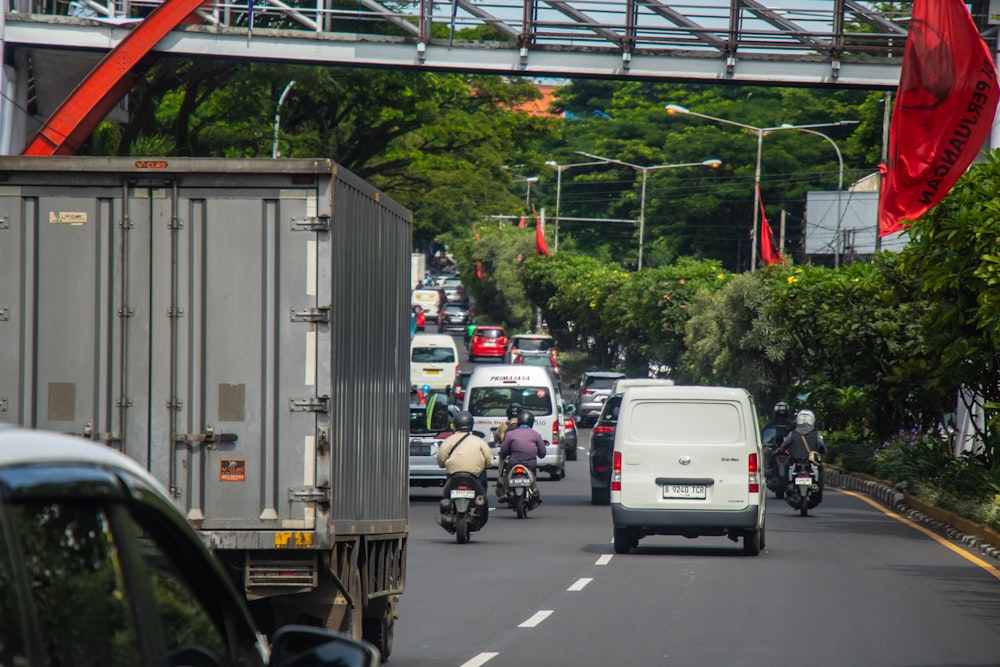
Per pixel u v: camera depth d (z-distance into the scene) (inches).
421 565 2231.8
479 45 3523.6
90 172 1198.9
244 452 1179.9
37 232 1205.7
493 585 1974.7
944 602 1793.8
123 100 4525.1
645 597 1844.2
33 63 3700.8
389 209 1480.1
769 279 5605.3
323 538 1166.3
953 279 2640.3
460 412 2632.9
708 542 2689.5
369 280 1362.0
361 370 1320.1
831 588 1937.7
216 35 3501.5
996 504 2662.4
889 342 3966.5
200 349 1189.7
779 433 3772.1
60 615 396.2
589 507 3432.6
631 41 3494.1
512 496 3120.1
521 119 6884.8
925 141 2807.6
